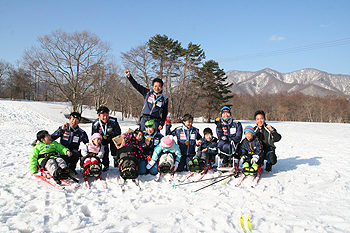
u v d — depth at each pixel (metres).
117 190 4.18
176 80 42.91
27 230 2.80
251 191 4.17
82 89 38.75
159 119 5.77
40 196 3.74
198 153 5.20
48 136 4.71
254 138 5.02
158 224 2.95
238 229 2.86
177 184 4.60
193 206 3.57
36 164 4.65
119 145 5.04
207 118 52.56
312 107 92.50
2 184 4.26
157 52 40.72
